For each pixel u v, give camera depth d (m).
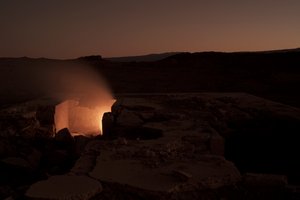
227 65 26.62
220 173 4.79
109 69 27.56
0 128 8.99
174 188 4.38
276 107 10.37
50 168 7.70
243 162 7.09
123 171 4.93
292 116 9.09
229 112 9.49
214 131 7.29
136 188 4.38
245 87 20.69
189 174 4.61
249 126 8.71
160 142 6.39
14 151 8.17
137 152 5.69
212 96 12.73
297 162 6.92
